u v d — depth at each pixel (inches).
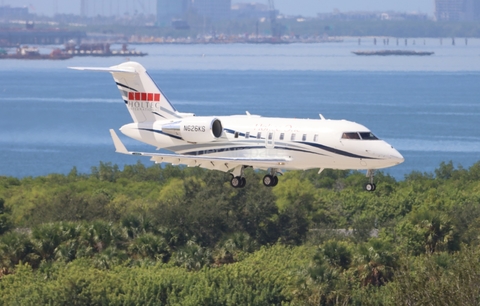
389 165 5398.6
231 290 6289.4
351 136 5447.8
